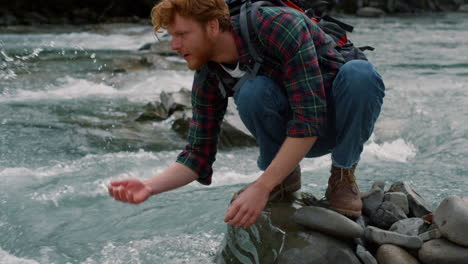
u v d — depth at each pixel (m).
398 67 9.23
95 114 6.09
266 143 2.15
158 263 2.34
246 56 1.96
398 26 17.81
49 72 8.80
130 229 2.73
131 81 8.28
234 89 2.06
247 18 1.92
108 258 2.41
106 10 19.66
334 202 2.30
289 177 2.48
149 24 18.89
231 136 4.88
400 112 5.75
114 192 1.88
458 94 6.73
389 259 2.03
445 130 5.00
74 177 3.71
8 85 7.68
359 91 2.05
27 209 3.03
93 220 2.86
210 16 1.85
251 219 1.83
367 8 22.61
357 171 3.79
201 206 3.02
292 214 2.33
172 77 8.69
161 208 3.01
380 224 2.33
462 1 26.41
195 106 2.22
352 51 2.20
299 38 1.88
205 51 1.92
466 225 1.98
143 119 5.85
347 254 2.06
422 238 2.11
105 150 4.60
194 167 2.21
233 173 3.96
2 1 17.89
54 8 18.91
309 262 2.06
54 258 2.42
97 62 10.05
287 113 2.09
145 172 3.96
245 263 2.25
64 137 4.97
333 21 2.26
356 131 2.11
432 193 3.21
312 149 2.28
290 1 2.09
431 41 13.38
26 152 4.41
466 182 3.44
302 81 1.89
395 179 3.56
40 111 6.13
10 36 14.65
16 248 2.54
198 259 2.38
